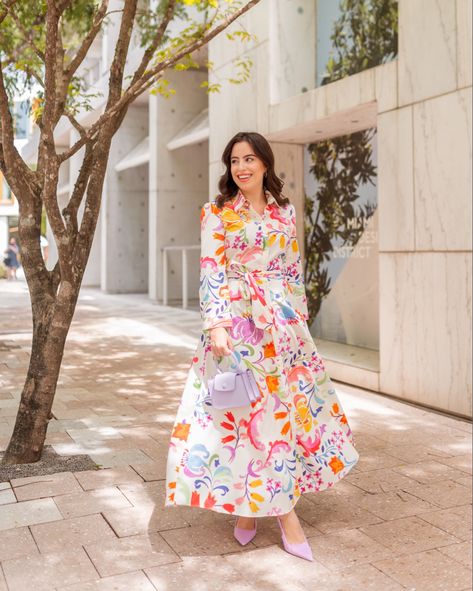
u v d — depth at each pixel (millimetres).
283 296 2922
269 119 8297
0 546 2910
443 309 5512
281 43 8242
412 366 5867
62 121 25625
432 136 5574
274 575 2701
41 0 5000
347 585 2635
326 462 2996
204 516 3262
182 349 9203
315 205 8867
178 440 2846
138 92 3898
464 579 2703
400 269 5977
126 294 21016
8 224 39656
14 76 6086
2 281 30016
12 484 3646
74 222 4125
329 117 7156
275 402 2834
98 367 7707
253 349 2830
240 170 2875
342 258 8438
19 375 7199
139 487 3637
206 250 2846
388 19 6922
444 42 5418
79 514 3260
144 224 21391
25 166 4023
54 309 3947
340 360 7184
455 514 3373
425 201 5664
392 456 4336
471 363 5250
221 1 9070
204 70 17438
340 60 7734
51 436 4664
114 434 4742
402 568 2789
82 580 2625
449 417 5398
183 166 17453
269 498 2764
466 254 5266
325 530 3166
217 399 2752
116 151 20906
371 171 7824
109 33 18547
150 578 2652
